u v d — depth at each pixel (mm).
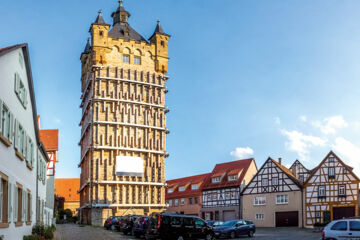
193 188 81062
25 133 23719
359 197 56000
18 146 21391
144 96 67875
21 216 22500
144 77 68500
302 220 59031
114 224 45906
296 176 69000
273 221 62469
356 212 54781
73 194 122312
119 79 65875
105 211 62156
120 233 40281
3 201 18609
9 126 19297
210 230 30453
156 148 67500
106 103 64875
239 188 70000
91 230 45312
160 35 71125
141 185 65125
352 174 55844
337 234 22891
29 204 26062
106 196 62469
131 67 67812
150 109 67625
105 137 64125
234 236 37562
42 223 33406
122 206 62969
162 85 69812
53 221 51438
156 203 66375
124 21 71875
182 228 29312
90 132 64625
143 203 64812
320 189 58094
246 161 74438
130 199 63969
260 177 65688
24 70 23359
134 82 66875
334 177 57250
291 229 55656
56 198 93375
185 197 81688
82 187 69000
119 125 64750
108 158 63812
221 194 73125
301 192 59844
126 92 66250
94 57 65500
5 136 18641
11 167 19797
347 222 22938
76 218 92250
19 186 21875
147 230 29828
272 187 63656
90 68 68500
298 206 59844
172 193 86375
